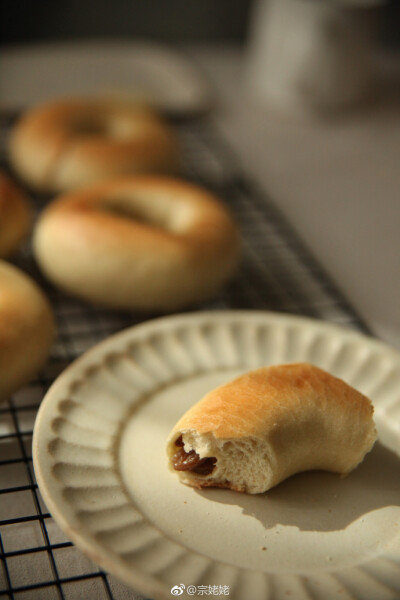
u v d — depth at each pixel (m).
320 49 0.69
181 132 0.68
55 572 0.38
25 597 0.38
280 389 0.41
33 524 0.40
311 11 0.69
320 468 0.41
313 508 0.40
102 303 0.50
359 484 0.40
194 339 0.46
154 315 0.51
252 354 0.45
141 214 0.54
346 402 0.41
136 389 0.43
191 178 0.62
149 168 0.59
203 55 0.85
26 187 0.61
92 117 0.63
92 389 0.43
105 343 0.44
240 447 0.39
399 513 0.40
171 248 0.49
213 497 0.40
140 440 0.41
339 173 0.65
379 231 0.59
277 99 0.74
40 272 0.53
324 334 0.46
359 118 0.73
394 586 0.37
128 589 0.39
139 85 0.70
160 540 0.38
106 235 0.50
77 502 0.38
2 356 0.43
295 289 0.53
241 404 0.40
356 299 0.53
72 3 0.83
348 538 0.39
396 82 0.80
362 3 0.69
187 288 0.50
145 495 0.39
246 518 0.39
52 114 0.61
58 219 0.51
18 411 0.44
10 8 0.81
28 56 0.73
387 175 0.65
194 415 0.40
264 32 0.74
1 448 0.43
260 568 0.38
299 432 0.40
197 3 0.87
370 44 0.70
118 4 0.84
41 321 0.45
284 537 0.39
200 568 0.37
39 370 0.45
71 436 0.40
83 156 0.58
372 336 0.50
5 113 0.65
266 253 0.56
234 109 0.72
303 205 0.61
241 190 0.62
